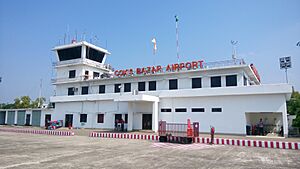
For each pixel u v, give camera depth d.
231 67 27.92
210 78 29.59
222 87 26.12
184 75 31.16
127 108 32.72
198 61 30.22
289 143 16.44
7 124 48.78
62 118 39.78
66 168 9.07
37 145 16.83
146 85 33.88
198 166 9.84
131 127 30.20
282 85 23.11
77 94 40.59
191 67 30.56
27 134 28.19
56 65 43.69
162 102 30.16
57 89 43.44
